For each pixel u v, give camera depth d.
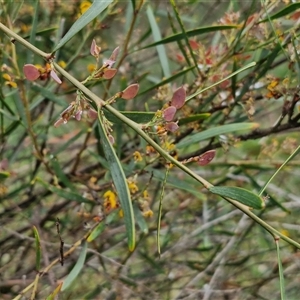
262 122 1.25
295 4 0.80
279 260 0.64
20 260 1.16
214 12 1.36
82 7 0.96
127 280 1.03
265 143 1.10
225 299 1.11
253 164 1.04
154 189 1.22
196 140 0.83
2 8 0.88
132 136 1.17
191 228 1.24
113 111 0.66
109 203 0.85
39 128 1.24
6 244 1.25
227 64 0.93
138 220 0.86
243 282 1.25
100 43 1.20
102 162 0.95
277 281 1.25
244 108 0.88
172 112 0.67
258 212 1.13
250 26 0.87
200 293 1.07
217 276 1.04
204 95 0.91
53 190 0.91
